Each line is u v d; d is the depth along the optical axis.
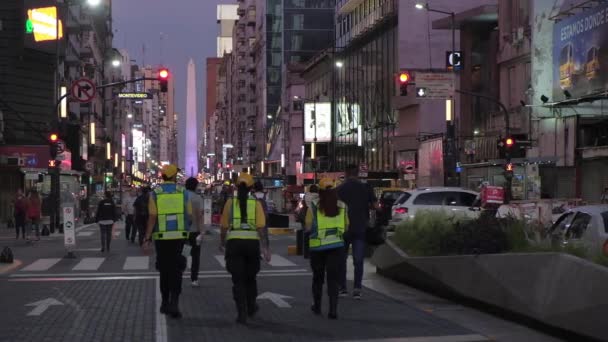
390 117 90.25
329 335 14.41
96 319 16.38
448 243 19.53
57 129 53.16
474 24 71.94
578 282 12.96
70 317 16.67
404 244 21.88
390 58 90.25
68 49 95.38
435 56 85.69
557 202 35.06
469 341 13.82
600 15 47.78
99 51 142.00
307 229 16.59
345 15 114.56
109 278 24.73
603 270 12.28
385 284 22.33
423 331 14.80
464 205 34.25
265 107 177.25
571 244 14.83
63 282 23.64
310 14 176.25
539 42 56.84
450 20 72.12
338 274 16.39
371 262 25.75
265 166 167.12
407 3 85.81
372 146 97.50
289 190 104.31
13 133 76.31
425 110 82.25
